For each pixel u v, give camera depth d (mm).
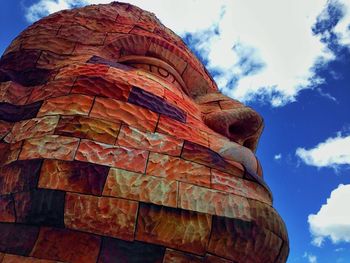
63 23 3918
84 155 2381
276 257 2578
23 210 2248
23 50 3627
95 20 4105
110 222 2178
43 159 2350
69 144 2430
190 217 2273
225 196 2467
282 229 2666
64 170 2299
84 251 2137
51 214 2193
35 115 2738
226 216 2363
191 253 2225
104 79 2938
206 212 2326
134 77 3150
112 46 3896
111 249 2145
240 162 2898
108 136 2539
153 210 2238
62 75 3100
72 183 2258
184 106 3324
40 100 2875
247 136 3725
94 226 2174
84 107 2686
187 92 4254
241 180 2695
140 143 2580
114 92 2869
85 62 3297
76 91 2809
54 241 2158
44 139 2473
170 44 4156
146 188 2312
